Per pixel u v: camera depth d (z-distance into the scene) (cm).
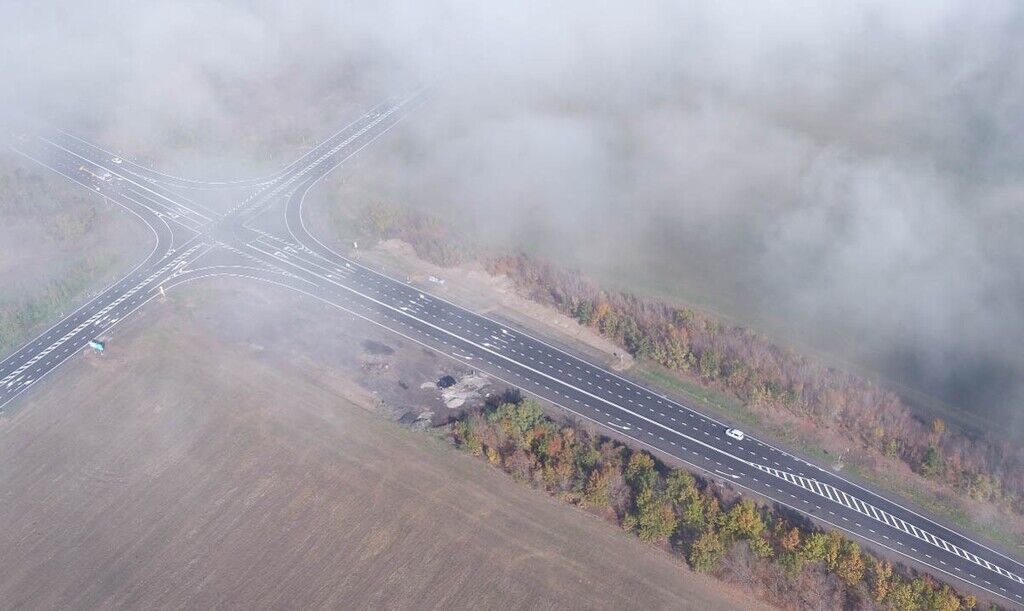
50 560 15512
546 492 16625
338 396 19112
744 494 16925
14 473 17300
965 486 17062
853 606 14625
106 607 14638
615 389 19525
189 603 14638
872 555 15688
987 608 14775
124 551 15600
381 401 18988
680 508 15962
